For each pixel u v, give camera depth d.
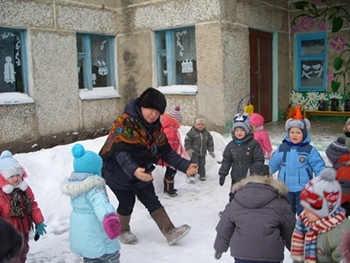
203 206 5.26
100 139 7.16
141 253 3.89
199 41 8.37
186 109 8.79
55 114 8.29
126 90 9.67
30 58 7.82
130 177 3.71
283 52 10.50
